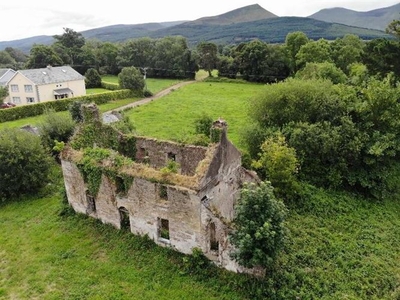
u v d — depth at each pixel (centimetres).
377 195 3366
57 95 8256
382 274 2288
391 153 3353
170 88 9775
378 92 3541
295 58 9931
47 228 2714
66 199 3005
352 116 3734
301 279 2170
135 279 2139
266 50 10419
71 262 2312
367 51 5312
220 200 2447
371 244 2612
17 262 2353
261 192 1995
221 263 2161
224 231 2080
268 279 2066
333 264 2362
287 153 3123
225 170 2464
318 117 3800
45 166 3447
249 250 1933
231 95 8444
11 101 8356
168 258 2292
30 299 2030
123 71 8575
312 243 2559
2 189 3262
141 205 2383
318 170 3556
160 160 3020
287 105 3928
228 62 11375
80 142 2853
